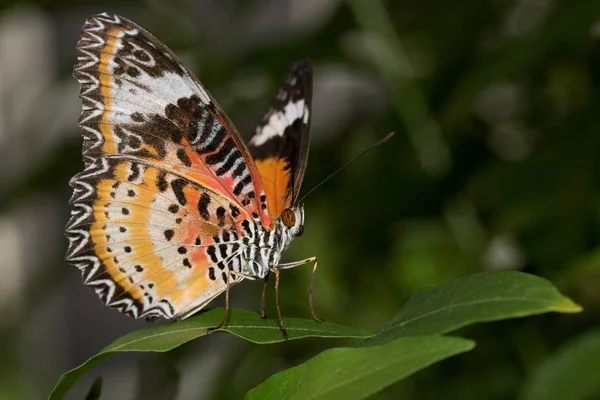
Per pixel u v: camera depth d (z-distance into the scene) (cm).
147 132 47
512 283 43
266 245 48
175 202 48
